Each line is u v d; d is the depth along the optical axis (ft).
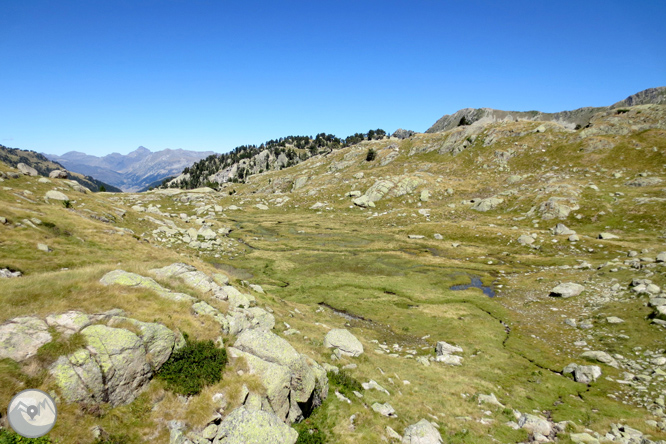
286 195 570.05
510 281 182.50
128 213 243.19
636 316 110.63
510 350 104.94
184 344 49.11
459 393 73.77
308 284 178.60
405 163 607.78
